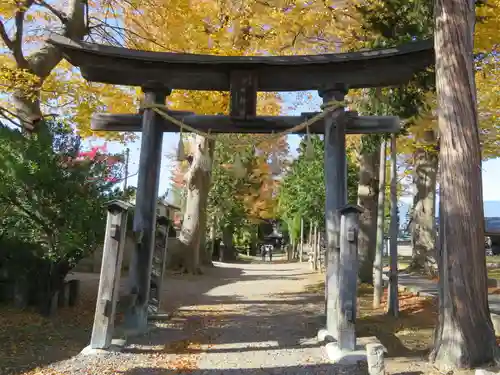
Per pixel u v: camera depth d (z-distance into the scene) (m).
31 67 9.30
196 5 10.42
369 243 13.69
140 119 8.00
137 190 7.60
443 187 5.59
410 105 8.89
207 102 12.15
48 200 7.54
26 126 9.30
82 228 7.58
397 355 5.98
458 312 5.28
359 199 13.91
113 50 7.31
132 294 7.29
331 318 6.96
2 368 5.01
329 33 10.69
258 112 14.57
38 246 7.78
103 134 12.87
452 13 5.63
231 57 7.38
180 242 18.67
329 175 7.44
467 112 5.48
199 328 7.88
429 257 17.59
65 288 8.67
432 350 5.61
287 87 8.04
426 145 12.96
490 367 5.04
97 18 11.24
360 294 11.98
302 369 5.34
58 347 6.07
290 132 7.58
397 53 7.06
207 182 18.95
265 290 13.73
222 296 12.27
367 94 9.98
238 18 10.52
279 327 7.97
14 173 7.29
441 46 5.70
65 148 8.10
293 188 21.39
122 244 6.28
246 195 32.25
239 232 37.84
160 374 5.13
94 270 15.77
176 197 35.06
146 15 10.98
